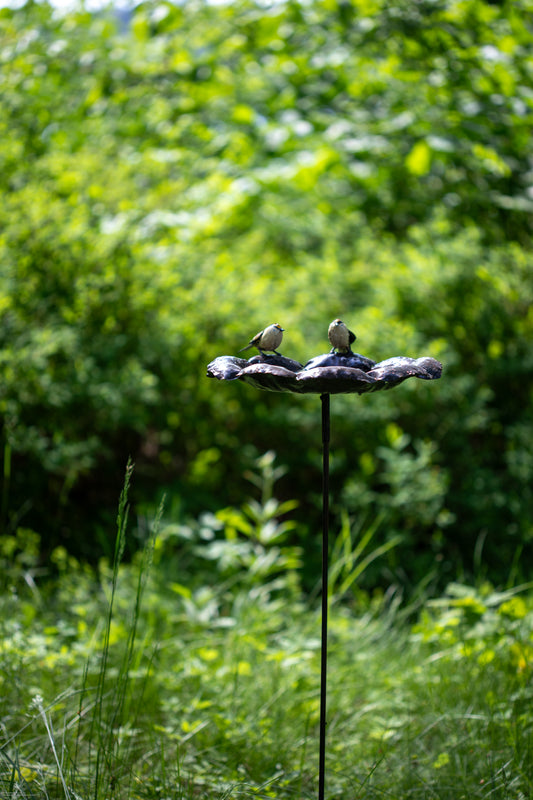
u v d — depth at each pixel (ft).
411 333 27.55
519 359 28.02
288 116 39.34
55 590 22.93
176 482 27.25
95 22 37.88
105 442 26.89
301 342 27.58
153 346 26.50
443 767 14.28
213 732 15.62
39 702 13.85
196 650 19.24
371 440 27.32
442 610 22.53
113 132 35.91
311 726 16.10
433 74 35.58
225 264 30.58
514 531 25.66
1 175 27.66
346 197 40.24
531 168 36.99
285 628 21.65
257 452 28.12
